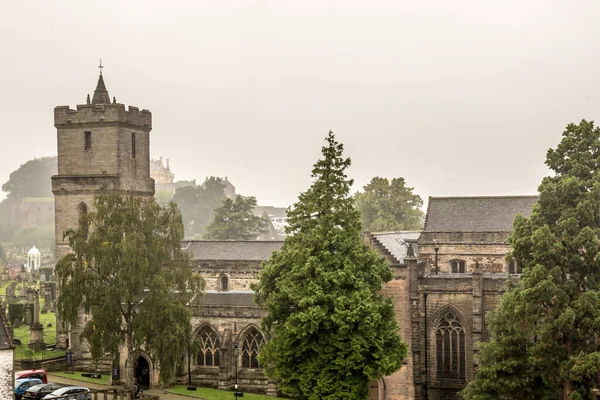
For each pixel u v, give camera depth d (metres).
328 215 80.19
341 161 82.00
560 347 76.38
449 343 96.75
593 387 75.88
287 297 79.38
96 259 87.81
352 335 76.06
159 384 100.56
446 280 96.44
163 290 86.81
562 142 81.19
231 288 120.44
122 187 112.75
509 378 79.31
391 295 95.38
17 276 195.38
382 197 199.75
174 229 91.56
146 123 118.19
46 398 78.75
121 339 89.50
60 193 113.38
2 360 74.62
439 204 116.44
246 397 96.94
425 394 96.94
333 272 77.62
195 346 90.62
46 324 136.25
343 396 76.44
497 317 82.06
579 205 76.75
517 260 82.06
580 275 77.38
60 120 114.12
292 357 78.56
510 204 113.12
